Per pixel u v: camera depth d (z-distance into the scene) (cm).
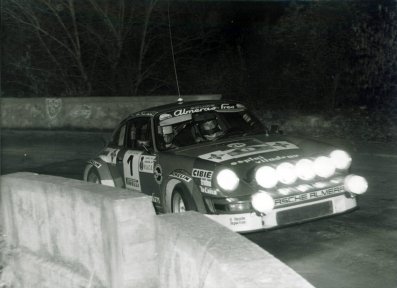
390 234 554
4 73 2038
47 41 1962
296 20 1495
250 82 1634
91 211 363
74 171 1130
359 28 1320
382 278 438
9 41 1991
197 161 564
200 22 1880
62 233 403
